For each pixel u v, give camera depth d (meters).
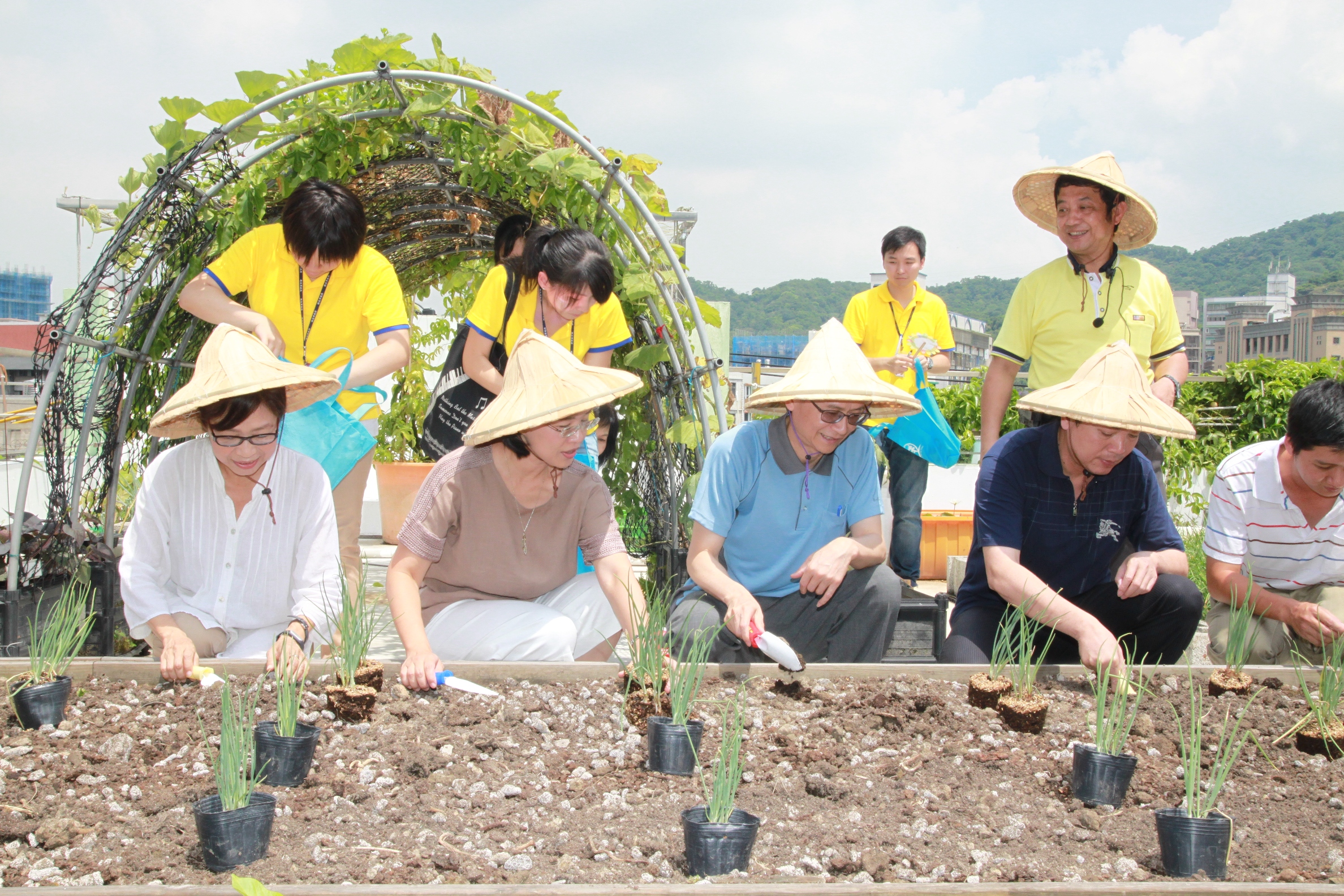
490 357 3.94
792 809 1.92
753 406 2.88
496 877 1.61
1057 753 2.25
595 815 1.88
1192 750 1.79
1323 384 2.86
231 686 2.44
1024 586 2.84
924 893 1.50
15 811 1.82
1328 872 1.71
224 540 2.78
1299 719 2.46
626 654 4.05
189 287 3.76
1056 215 4.02
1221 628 3.27
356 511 3.64
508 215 5.27
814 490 3.03
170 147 3.90
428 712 2.34
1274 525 3.16
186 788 1.94
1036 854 1.77
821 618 3.17
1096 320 3.69
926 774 2.11
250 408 2.45
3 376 5.74
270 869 1.62
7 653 3.61
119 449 4.36
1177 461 9.16
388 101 4.21
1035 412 3.53
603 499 2.86
